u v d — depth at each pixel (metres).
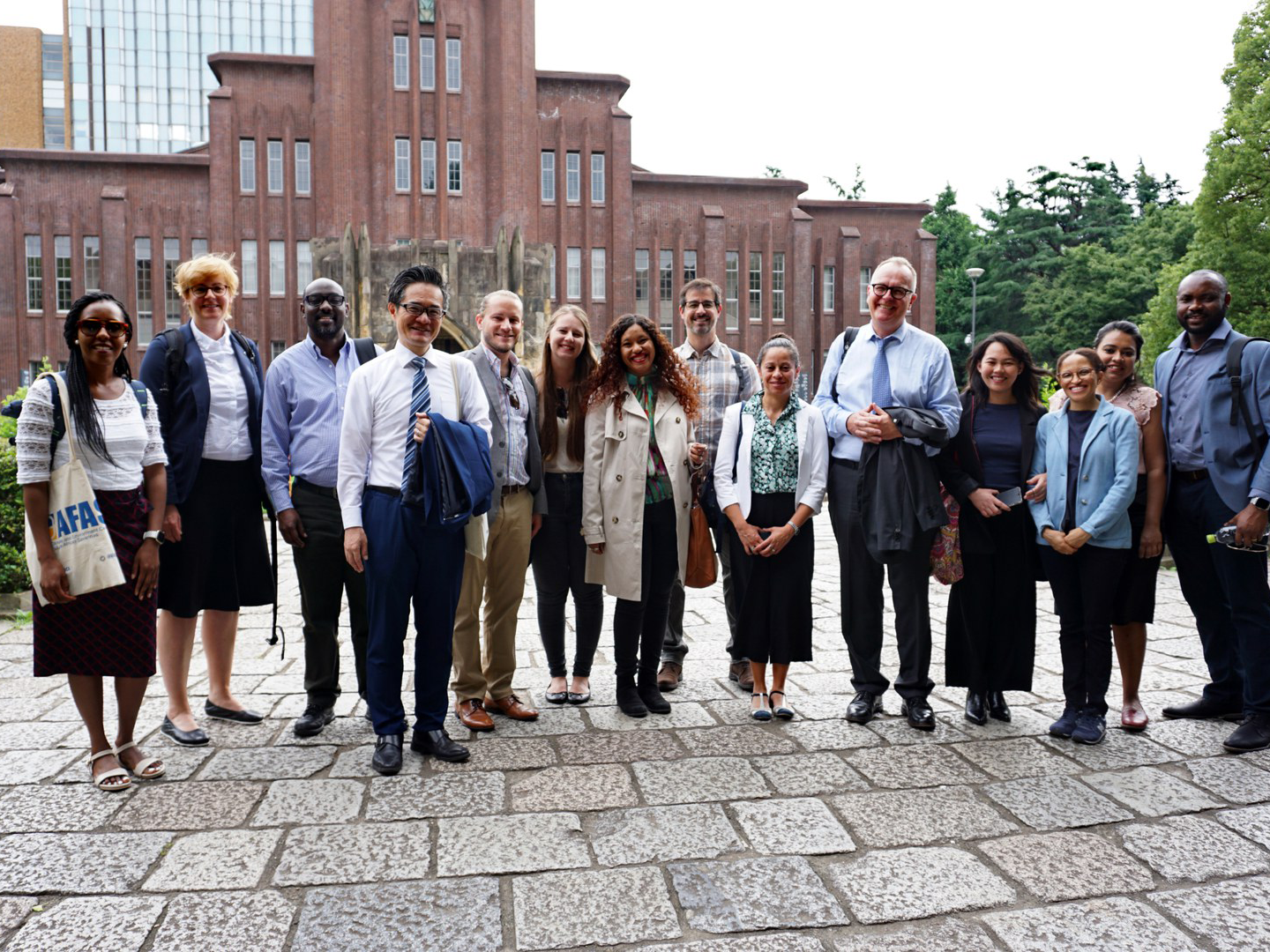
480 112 34.59
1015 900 2.82
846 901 2.81
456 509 3.98
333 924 2.67
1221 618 4.65
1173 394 4.74
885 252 41.59
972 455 4.68
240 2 87.94
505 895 2.84
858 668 4.73
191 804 3.55
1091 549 4.42
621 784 3.78
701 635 6.84
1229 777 3.85
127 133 85.44
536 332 33.25
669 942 2.58
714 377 5.71
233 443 4.53
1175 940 2.59
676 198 38.53
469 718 4.55
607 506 4.76
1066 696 4.51
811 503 4.64
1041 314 49.75
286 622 7.38
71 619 3.72
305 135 34.31
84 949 2.53
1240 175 23.36
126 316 3.83
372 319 32.25
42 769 3.94
